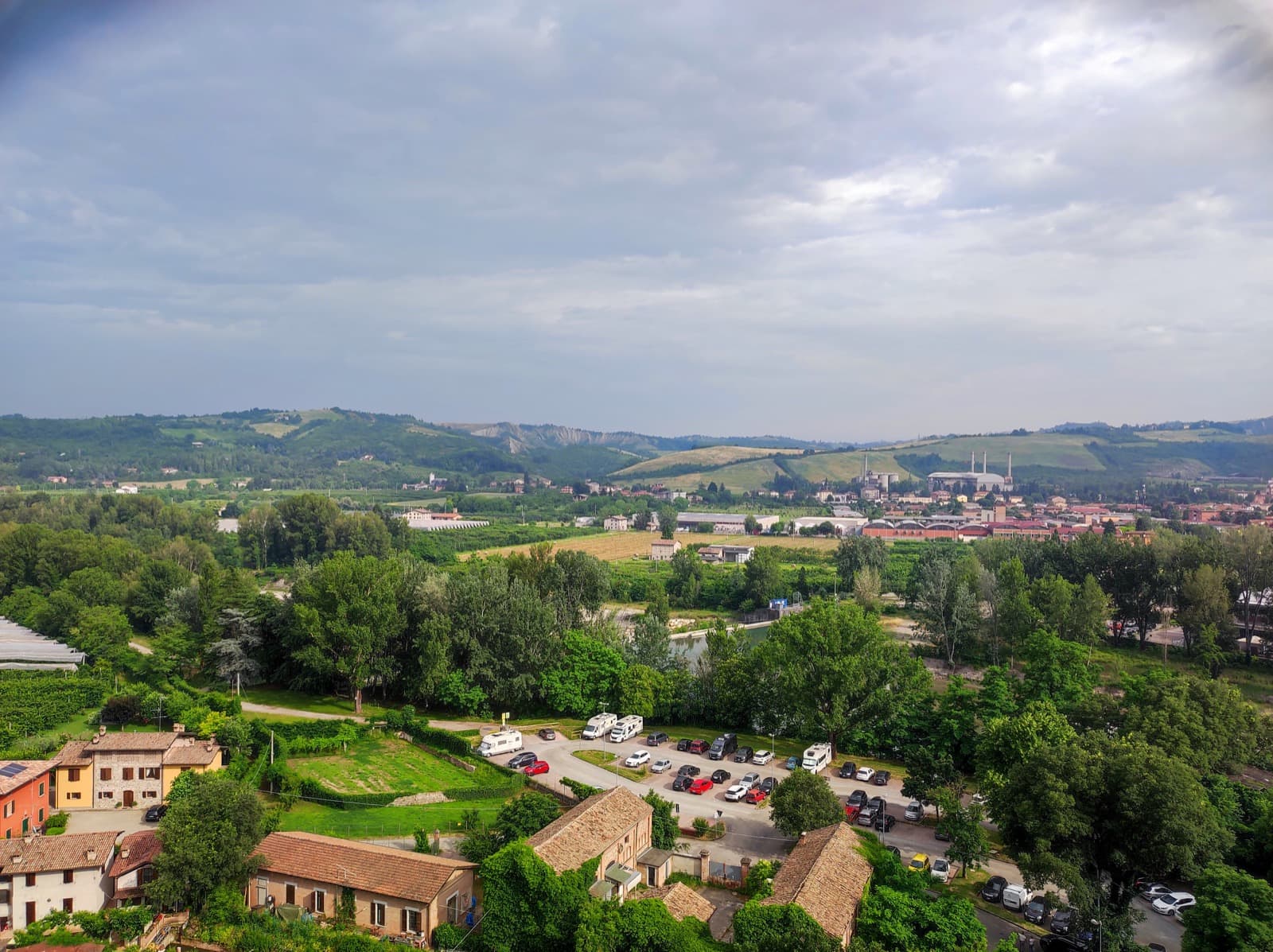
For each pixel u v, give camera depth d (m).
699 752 115.88
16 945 67.81
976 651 181.88
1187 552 187.88
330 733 120.19
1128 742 81.69
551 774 106.69
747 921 59.09
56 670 140.50
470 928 67.44
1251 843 76.69
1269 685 158.62
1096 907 65.88
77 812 94.50
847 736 115.69
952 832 78.31
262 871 72.81
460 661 140.12
